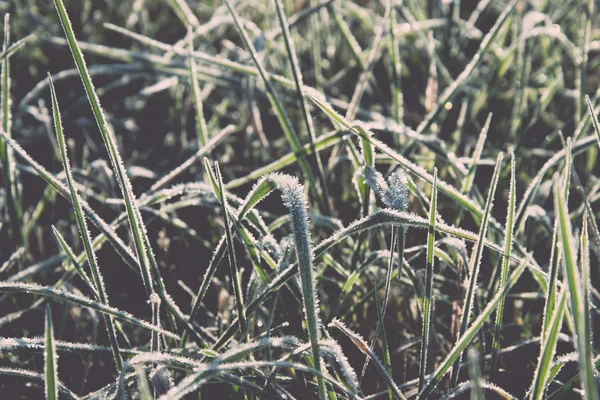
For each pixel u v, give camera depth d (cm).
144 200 39
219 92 68
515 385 38
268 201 52
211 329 39
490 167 54
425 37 68
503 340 40
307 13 57
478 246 32
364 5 87
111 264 45
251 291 37
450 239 37
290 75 61
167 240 46
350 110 50
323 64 72
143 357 31
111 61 72
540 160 56
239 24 43
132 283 44
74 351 33
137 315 43
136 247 34
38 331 41
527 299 41
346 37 54
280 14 42
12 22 66
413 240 45
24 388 37
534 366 38
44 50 71
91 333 41
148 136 63
